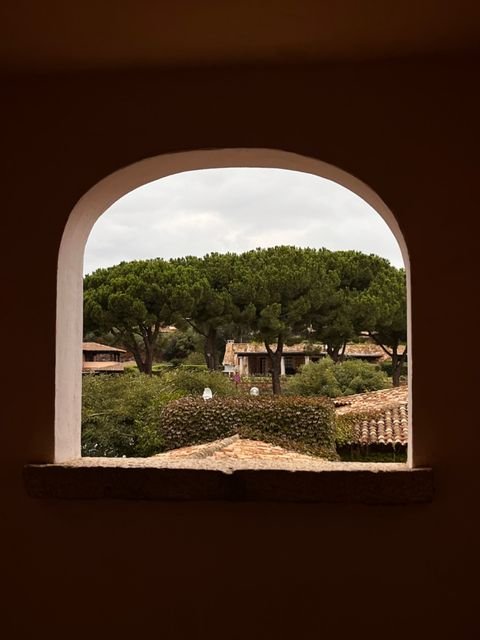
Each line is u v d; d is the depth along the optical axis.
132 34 2.03
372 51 2.14
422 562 2.06
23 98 2.31
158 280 16.22
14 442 2.23
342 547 2.09
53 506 2.20
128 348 16.59
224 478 2.06
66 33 2.03
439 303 2.11
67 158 2.29
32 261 2.28
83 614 2.17
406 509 2.07
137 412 11.81
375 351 19.66
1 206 2.30
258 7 1.89
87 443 11.50
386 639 2.06
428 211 2.14
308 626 2.09
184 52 2.14
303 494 2.03
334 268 17.73
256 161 2.39
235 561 2.12
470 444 2.06
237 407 10.88
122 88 2.28
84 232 2.50
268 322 17.08
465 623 2.03
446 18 1.95
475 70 2.16
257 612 2.11
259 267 17.20
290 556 2.11
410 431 2.16
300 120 2.21
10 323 2.27
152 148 2.25
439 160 2.15
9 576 2.20
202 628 2.13
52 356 2.25
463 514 2.05
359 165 2.18
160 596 2.14
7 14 1.92
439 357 2.09
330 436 10.58
